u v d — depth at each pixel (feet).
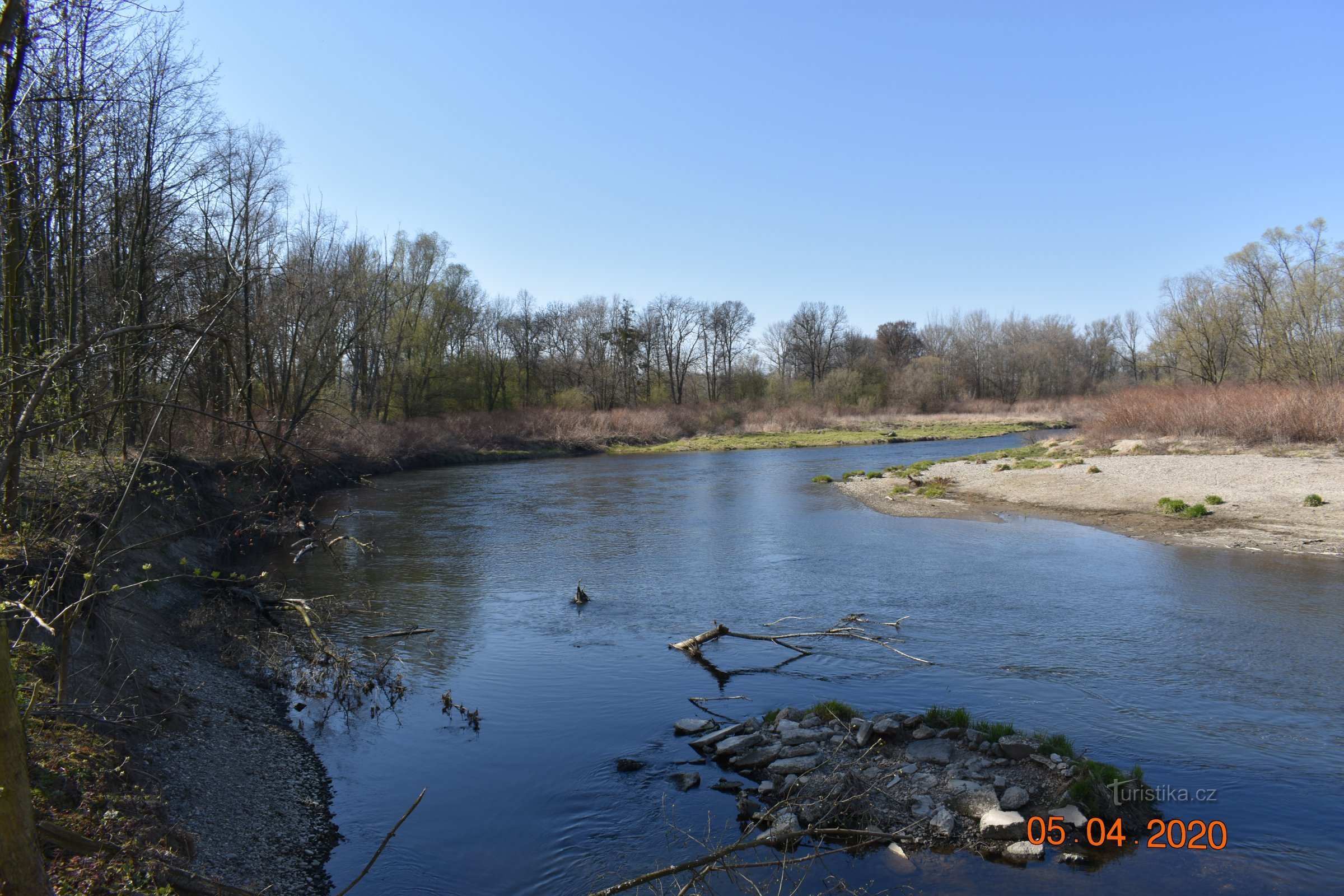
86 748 21.02
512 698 33.76
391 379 157.17
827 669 36.14
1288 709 30.14
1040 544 63.31
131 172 60.95
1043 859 20.97
